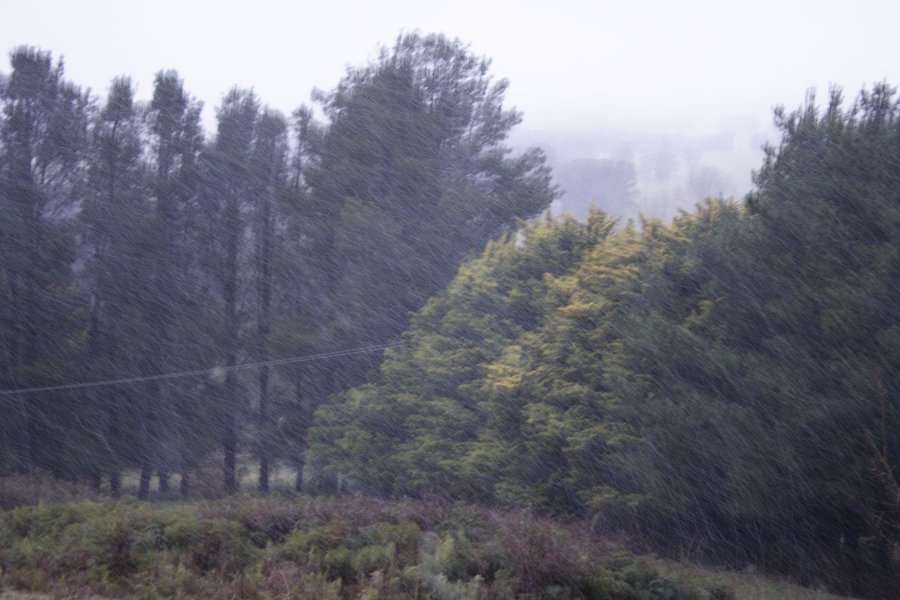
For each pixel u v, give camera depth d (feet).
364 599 34.53
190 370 127.34
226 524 44.32
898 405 45.52
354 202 117.80
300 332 119.75
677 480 53.62
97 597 37.37
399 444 83.97
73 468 119.44
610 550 40.19
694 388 54.44
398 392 87.25
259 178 136.87
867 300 47.67
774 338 52.26
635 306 61.67
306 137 137.08
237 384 129.18
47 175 134.82
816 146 57.00
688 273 59.62
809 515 50.49
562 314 67.46
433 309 90.33
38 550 43.65
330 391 115.14
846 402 46.60
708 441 51.52
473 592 34.63
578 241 78.38
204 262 134.51
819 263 51.62
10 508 88.17
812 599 43.96
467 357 78.18
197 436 125.90
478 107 137.28
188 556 41.68
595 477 59.36
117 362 124.77
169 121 137.08
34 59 131.95
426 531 44.01
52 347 124.36
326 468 93.04
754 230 56.65
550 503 62.18
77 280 131.75
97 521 46.96
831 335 48.73
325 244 124.36
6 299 121.60
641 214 68.03
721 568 52.60
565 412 62.23
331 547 41.70
